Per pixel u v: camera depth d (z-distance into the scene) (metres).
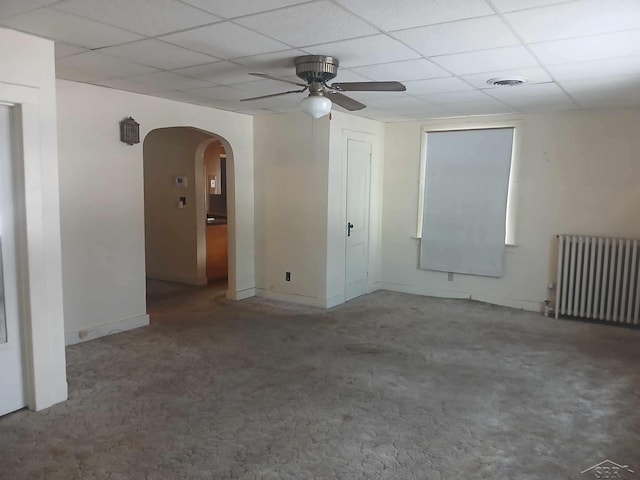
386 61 3.32
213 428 2.83
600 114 5.03
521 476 2.39
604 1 2.20
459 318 5.22
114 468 2.41
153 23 2.61
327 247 5.54
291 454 2.56
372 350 4.20
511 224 5.62
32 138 2.86
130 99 4.52
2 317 2.89
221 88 4.30
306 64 3.24
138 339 4.42
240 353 4.09
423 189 6.16
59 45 3.02
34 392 2.99
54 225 3.02
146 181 7.09
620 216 5.04
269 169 5.92
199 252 6.76
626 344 4.43
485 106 5.00
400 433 2.79
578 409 3.12
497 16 2.43
